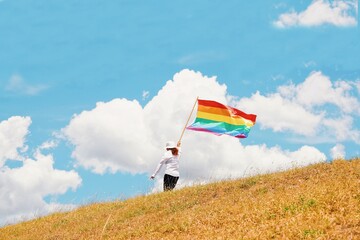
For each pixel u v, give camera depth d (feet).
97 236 50.44
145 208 59.16
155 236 44.91
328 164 56.39
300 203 42.68
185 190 62.28
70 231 57.11
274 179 56.08
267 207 43.83
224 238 38.32
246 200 49.37
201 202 55.42
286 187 50.90
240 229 40.22
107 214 61.52
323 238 33.71
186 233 43.73
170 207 56.03
